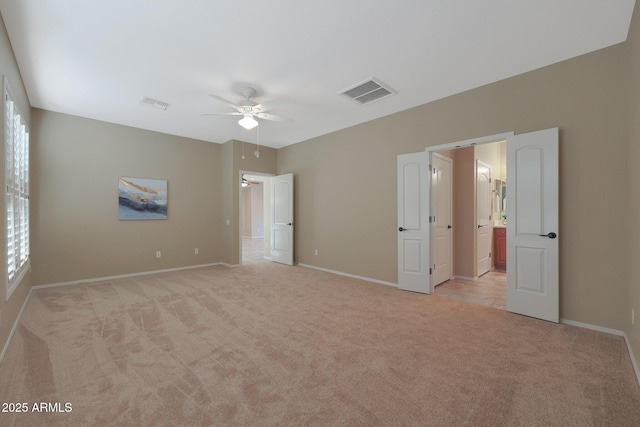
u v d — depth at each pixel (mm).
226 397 1711
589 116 2705
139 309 3252
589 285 2711
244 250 8633
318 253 5574
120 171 4859
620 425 1484
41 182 4141
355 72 3086
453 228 4891
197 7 2125
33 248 4082
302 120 4625
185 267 5637
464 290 4094
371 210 4617
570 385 1832
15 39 2498
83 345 2371
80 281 4469
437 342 2445
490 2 2076
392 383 1858
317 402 1670
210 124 4863
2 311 2242
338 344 2404
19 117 3021
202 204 5879
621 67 2549
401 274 4141
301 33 2438
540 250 2934
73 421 1505
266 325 2805
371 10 2156
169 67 2980
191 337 2529
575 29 2383
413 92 3578
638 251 2035
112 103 3932
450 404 1655
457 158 4914
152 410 1593
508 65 2945
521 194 3051
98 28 2365
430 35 2461
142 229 5105
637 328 2029
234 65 2943
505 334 2600
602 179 2641
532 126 3023
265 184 7188
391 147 4324
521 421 1518
